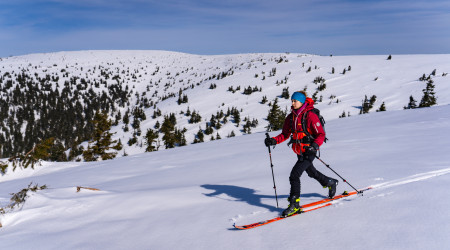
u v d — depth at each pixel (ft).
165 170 30.94
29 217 15.80
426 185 12.44
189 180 23.06
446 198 10.55
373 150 25.14
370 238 8.62
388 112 67.77
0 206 18.85
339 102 540.93
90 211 16.20
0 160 57.21
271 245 9.33
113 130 600.39
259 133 63.36
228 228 11.39
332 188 12.84
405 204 10.67
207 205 14.97
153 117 640.17
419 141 26.89
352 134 37.96
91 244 11.75
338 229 9.64
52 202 17.62
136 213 15.26
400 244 7.95
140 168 35.24
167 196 17.16
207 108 654.94
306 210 11.97
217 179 21.91
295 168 12.02
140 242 11.32
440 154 19.49
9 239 13.21
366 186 14.20
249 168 24.97
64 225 14.48
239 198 15.55
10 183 39.52
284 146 36.55
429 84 306.14
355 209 11.10
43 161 59.82
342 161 21.98
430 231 8.32
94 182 29.37
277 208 13.09
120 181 27.55
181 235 11.37
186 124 585.63
